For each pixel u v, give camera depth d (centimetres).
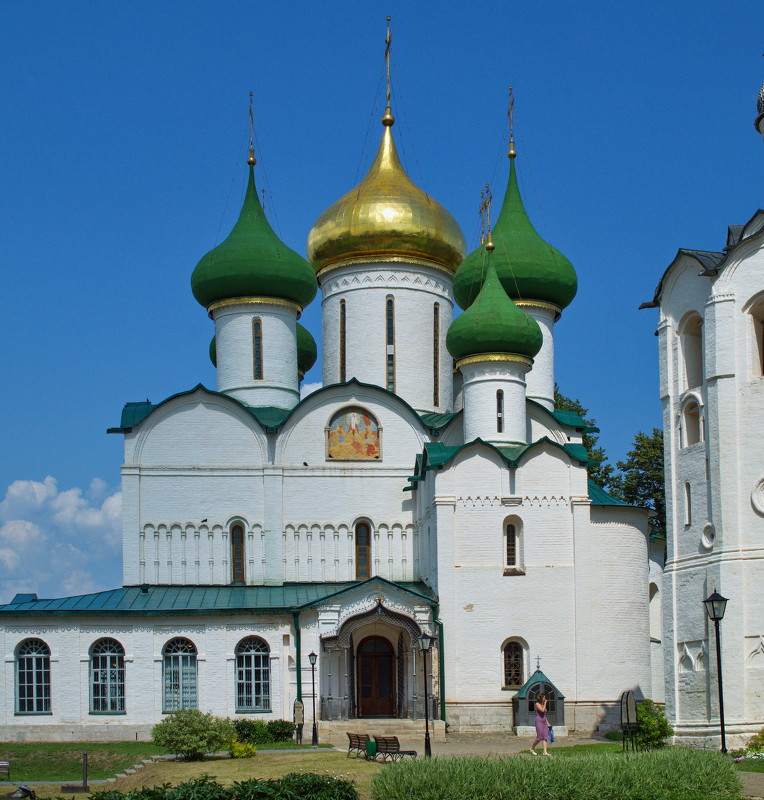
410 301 6419
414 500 5950
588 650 5406
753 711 4147
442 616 5384
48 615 5347
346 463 5956
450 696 5334
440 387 6438
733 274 4419
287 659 5338
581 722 5334
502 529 5481
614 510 5606
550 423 6066
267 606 5431
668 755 2944
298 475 5928
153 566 5812
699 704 4331
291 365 6250
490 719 5328
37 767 4725
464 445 5519
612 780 2797
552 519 5516
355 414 6012
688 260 4641
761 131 4709
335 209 6531
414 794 2748
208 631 5372
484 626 5400
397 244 6394
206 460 5916
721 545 4300
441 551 5444
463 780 2759
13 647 5331
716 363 4400
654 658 6253
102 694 5325
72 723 5275
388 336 6378
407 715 5350
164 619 5375
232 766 4231
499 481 5525
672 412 4669
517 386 5728
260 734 5044
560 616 5438
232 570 5847
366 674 5566
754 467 4294
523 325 5709
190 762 4412
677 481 4606
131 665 5331
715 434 4375
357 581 5869
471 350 5722
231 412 5959
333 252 6481
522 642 5416
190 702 5328
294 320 6325
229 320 6228
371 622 5262
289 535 5881
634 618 5534
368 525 5938
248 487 5900
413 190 6562
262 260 6138
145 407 6066
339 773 3925
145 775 4200
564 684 5381
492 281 5816
